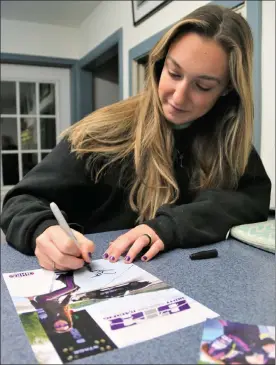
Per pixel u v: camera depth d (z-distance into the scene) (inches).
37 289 19.6
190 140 37.4
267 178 38.9
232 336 15.0
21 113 113.7
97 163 34.2
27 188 31.0
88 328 15.4
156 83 33.6
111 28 91.5
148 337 14.8
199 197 33.9
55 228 24.2
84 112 115.5
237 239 30.5
